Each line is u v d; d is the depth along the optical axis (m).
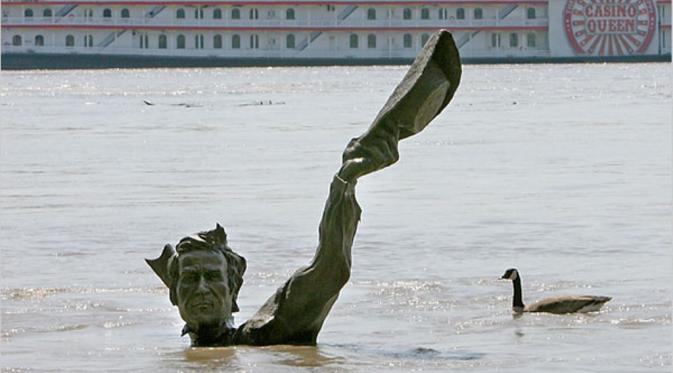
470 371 23.16
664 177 61.88
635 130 97.12
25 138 95.00
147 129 104.75
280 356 24.08
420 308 29.89
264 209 50.50
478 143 86.19
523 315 28.75
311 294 24.81
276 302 25.14
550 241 41.41
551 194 55.25
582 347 25.30
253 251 39.62
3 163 73.88
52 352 24.91
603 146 81.88
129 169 69.56
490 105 140.38
